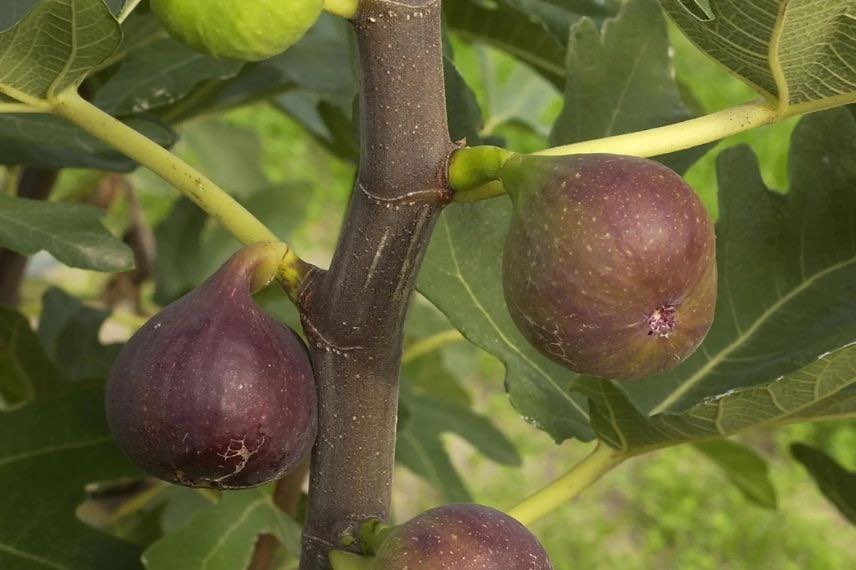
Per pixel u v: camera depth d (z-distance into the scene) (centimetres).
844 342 68
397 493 193
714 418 62
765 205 71
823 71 56
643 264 49
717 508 211
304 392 53
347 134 98
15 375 79
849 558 206
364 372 54
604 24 71
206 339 52
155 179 134
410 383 108
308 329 54
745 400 61
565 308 50
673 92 72
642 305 50
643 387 71
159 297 109
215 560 69
